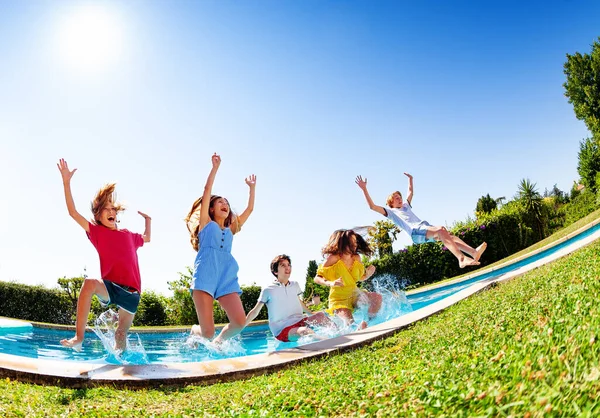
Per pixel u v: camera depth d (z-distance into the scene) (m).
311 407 2.33
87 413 2.67
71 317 13.76
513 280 5.85
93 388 3.59
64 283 13.95
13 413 2.60
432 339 3.56
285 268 6.54
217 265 5.51
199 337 6.10
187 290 13.57
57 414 2.65
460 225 16.81
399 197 8.09
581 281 3.28
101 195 5.33
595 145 22.77
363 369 3.12
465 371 2.13
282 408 2.39
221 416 2.39
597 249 4.65
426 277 15.77
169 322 13.71
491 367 2.04
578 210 21.62
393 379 2.45
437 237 7.21
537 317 2.75
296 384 3.02
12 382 3.55
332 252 7.04
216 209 5.79
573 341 1.90
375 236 20.34
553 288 3.61
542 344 2.06
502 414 1.45
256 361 4.26
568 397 1.43
